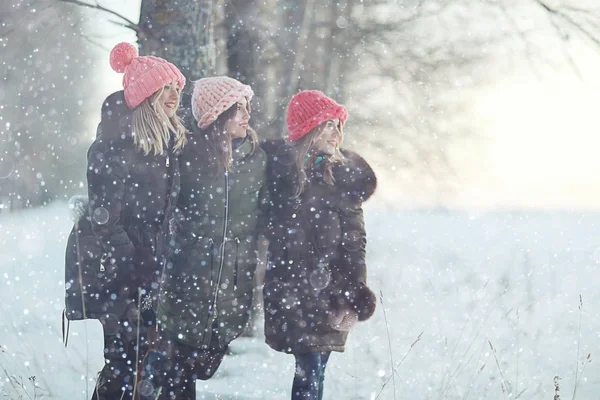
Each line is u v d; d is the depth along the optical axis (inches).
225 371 202.5
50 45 401.7
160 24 229.1
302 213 154.8
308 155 155.6
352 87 479.5
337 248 154.8
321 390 157.0
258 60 327.3
